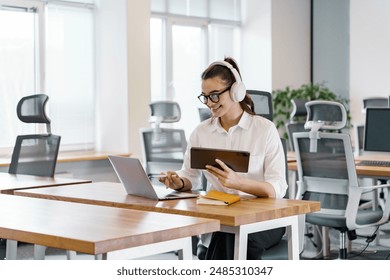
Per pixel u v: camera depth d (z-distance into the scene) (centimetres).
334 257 533
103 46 747
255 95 413
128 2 720
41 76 709
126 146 727
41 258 328
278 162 334
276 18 900
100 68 752
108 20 739
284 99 890
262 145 335
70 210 280
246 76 921
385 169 487
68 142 738
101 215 265
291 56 922
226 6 899
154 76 816
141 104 735
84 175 700
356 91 898
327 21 938
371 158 576
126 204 311
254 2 909
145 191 326
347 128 905
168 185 346
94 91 759
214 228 250
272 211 288
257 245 318
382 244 594
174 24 834
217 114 333
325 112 483
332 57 935
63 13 730
